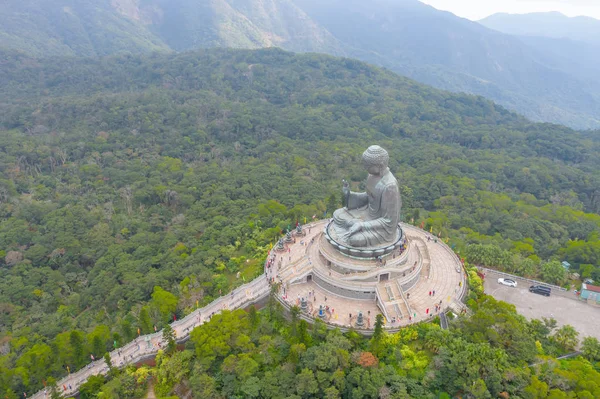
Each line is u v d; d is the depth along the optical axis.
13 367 62.41
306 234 87.00
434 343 54.69
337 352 52.75
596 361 55.47
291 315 61.62
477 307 61.44
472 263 78.75
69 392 55.88
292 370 52.62
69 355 60.00
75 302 84.44
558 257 84.38
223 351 56.00
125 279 84.19
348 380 51.09
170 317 67.94
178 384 55.44
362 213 73.06
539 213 109.81
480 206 114.38
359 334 57.78
